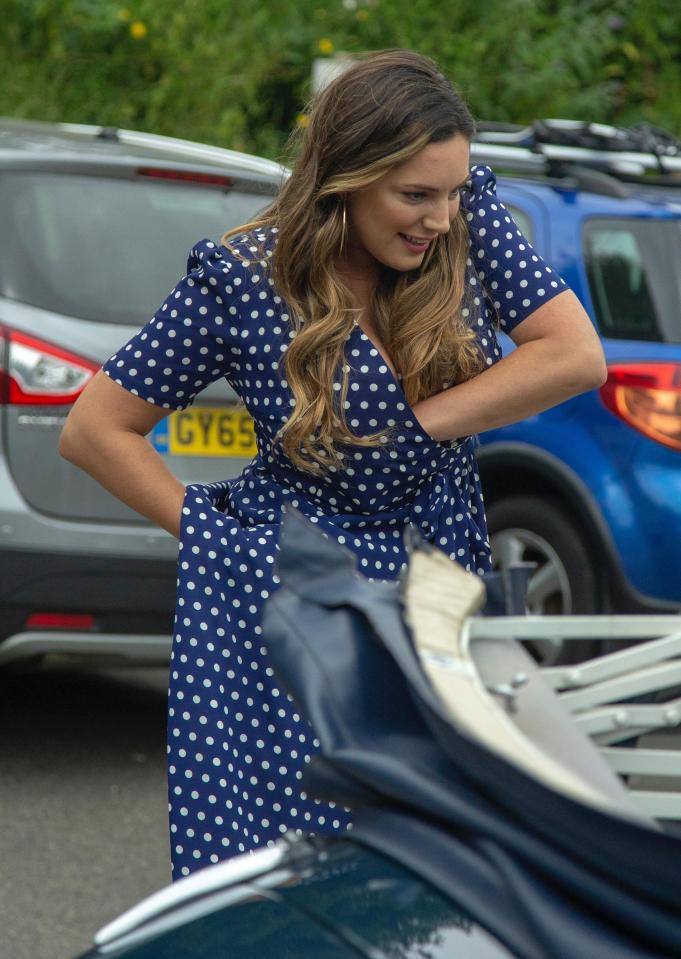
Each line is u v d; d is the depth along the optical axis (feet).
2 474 25.79
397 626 8.37
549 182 32.45
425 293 13.29
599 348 13.70
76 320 26.45
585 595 30.94
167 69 62.13
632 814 7.00
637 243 31.45
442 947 7.40
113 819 25.95
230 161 30.35
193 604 13.64
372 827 8.28
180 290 13.67
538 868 7.40
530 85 63.72
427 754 8.16
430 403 13.44
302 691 8.47
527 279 13.61
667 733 9.40
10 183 26.86
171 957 7.95
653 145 34.88
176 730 13.56
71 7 61.46
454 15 65.16
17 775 27.91
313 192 13.08
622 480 30.37
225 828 13.50
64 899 22.54
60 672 35.12
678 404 30.01
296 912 7.95
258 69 61.87
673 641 9.11
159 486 13.96
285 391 13.50
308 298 13.25
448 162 12.73
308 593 9.11
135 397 13.89
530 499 31.78
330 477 13.57
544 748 8.21
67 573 25.85
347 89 12.91
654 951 7.13
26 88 60.64
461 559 14.11
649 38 68.64
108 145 29.63
